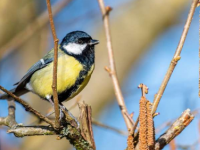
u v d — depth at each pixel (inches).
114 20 498.3
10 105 267.3
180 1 499.5
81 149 248.7
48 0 204.7
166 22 496.4
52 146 435.8
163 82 209.9
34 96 464.4
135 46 485.7
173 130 222.1
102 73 462.9
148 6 501.4
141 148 200.5
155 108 209.3
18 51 487.8
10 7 483.5
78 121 269.4
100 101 457.1
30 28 450.0
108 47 307.6
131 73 483.2
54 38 212.8
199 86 201.6
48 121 236.1
